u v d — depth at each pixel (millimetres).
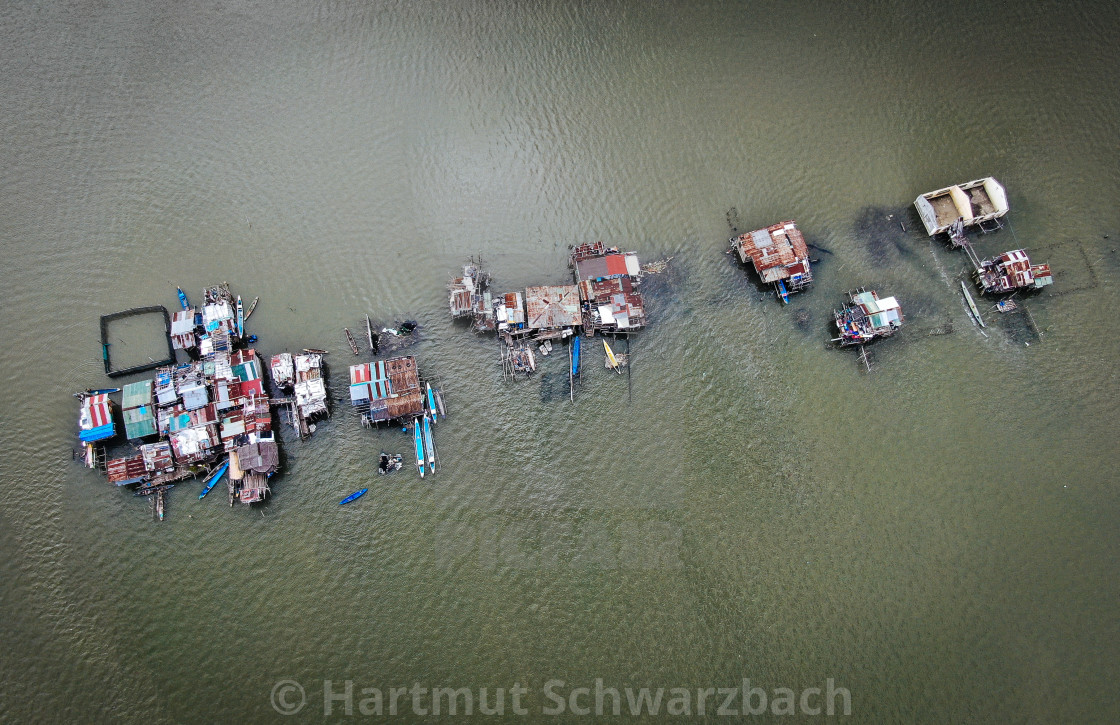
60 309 51000
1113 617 46188
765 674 45812
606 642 46344
